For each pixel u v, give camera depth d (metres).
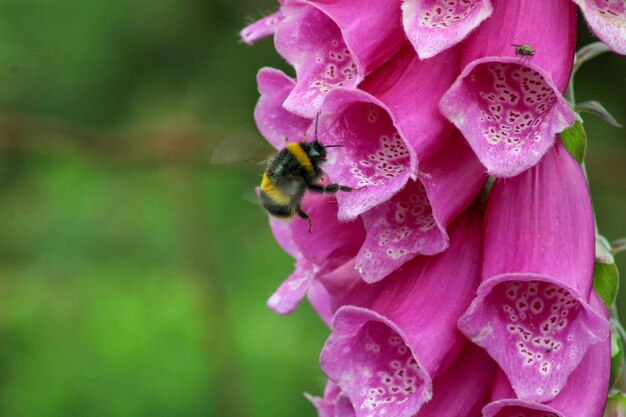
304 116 0.48
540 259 0.48
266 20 0.52
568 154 0.49
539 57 0.47
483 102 0.47
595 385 0.49
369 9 0.48
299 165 0.53
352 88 0.47
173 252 1.10
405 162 0.48
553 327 0.48
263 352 1.04
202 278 1.06
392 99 0.48
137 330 1.03
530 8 0.47
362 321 0.49
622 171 1.14
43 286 1.10
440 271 0.50
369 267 0.49
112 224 1.13
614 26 0.47
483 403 0.50
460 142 0.49
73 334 1.06
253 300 1.11
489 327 0.48
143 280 1.08
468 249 0.50
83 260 1.13
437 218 0.48
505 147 0.47
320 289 0.55
